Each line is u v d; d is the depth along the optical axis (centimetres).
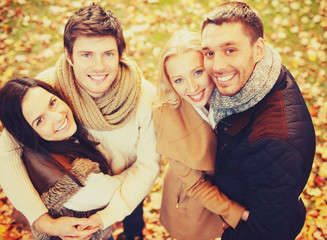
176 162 159
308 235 232
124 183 161
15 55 365
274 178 114
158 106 148
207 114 154
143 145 161
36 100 122
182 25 407
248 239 135
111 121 141
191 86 132
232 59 111
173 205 188
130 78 137
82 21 116
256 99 117
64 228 140
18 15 406
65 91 134
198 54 127
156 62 365
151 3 435
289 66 355
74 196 138
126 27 402
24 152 138
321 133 296
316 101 319
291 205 118
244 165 122
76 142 148
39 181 136
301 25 400
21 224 241
